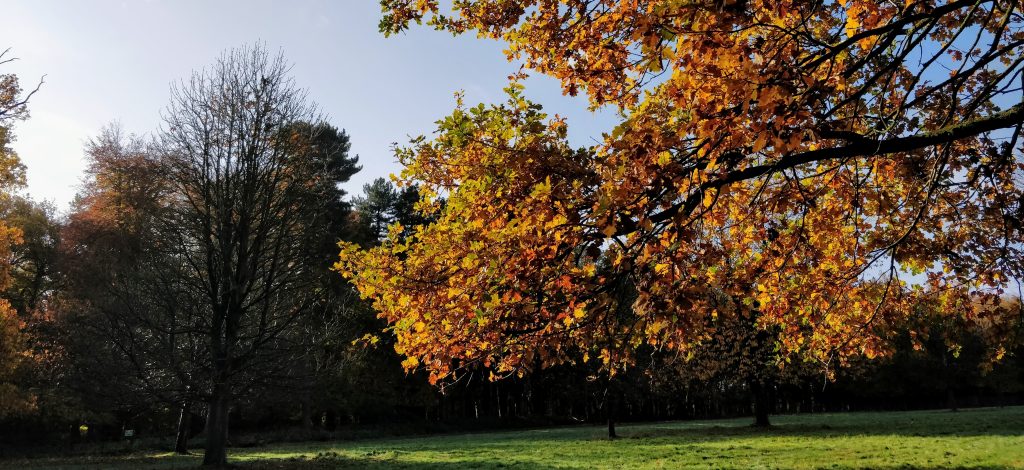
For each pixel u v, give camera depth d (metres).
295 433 34.34
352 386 37.78
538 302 4.77
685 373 27.92
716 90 3.66
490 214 4.57
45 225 34.41
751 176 4.46
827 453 18.27
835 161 5.85
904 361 50.41
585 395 44.66
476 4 5.55
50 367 26.55
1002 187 6.24
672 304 4.08
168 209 19.09
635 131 3.77
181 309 17.58
